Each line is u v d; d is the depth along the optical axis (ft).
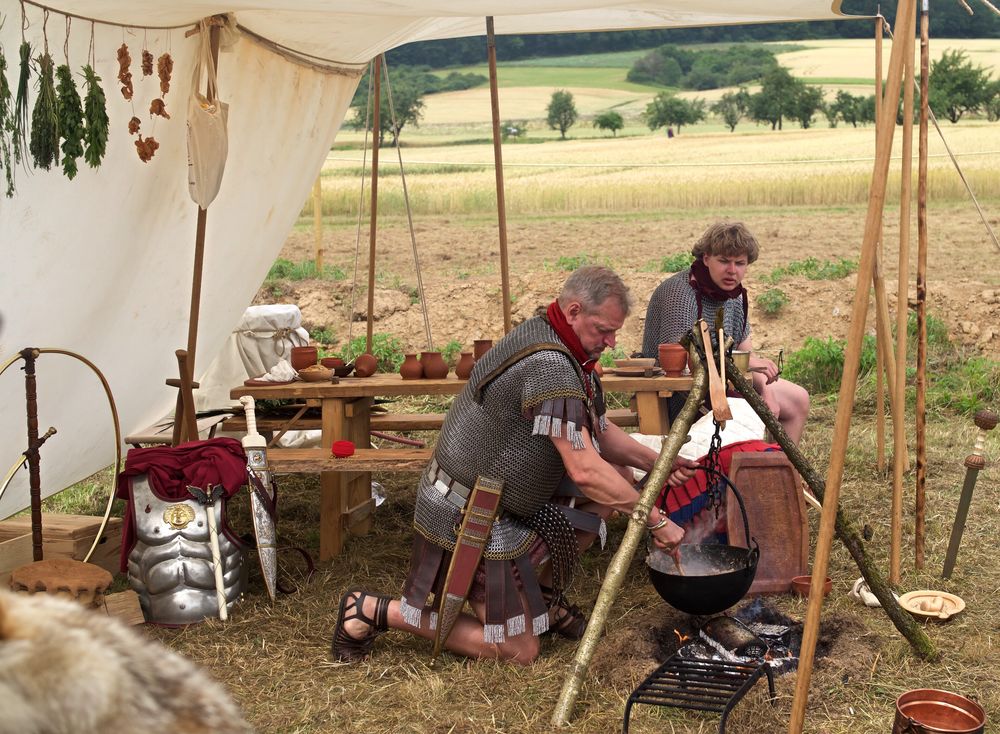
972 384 25.49
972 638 11.87
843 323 34.42
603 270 11.32
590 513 12.22
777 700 10.39
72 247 14.85
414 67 217.97
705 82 202.90
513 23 21.63
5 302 13.97
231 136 18.29
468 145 131.64
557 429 10.91
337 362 16.75
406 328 36.55
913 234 52.85
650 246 54.44
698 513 13.71
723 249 15.34
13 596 2.76
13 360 12.80
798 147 102.22
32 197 13.66
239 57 17.66
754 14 18.99
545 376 11.00
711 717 10.27
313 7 14.35
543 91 203.51
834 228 57.16
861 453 20.02
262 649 12.28
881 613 12.75
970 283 34.94
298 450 14.52
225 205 18.67
